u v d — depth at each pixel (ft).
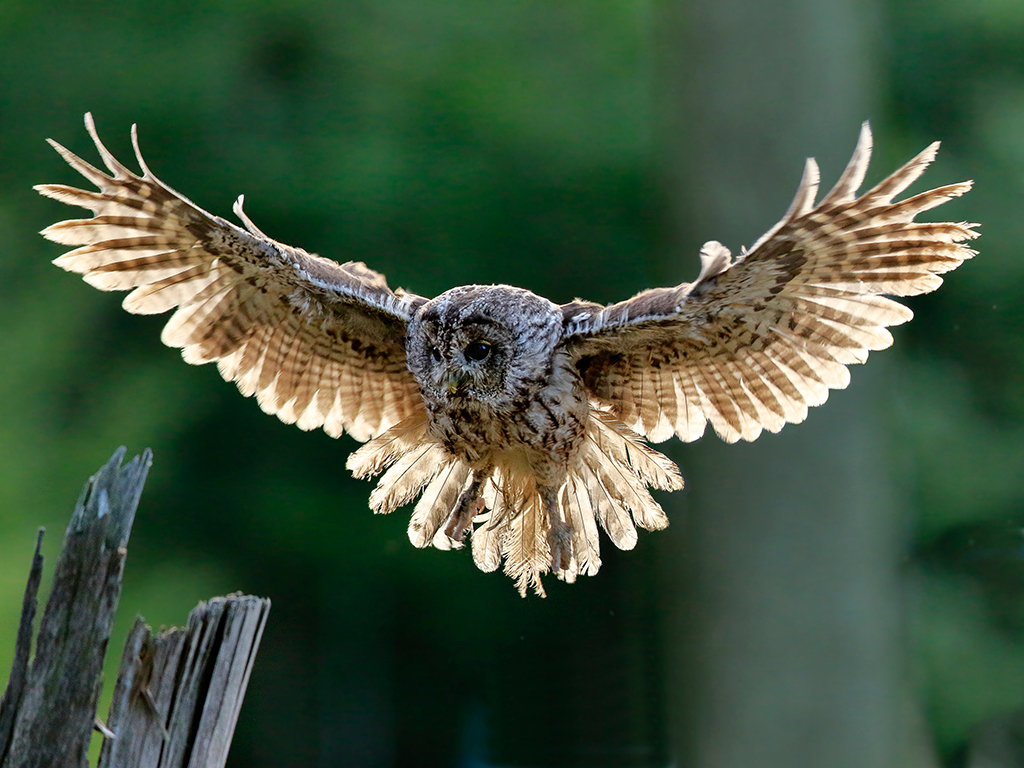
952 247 25.81
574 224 71.10
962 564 67.41
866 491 38.01
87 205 27.48
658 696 81.66
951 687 64.69
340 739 94.32
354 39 71.00
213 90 70.54
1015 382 71.31
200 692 19.72
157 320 73.31
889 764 37.11
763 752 37.06
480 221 69.97
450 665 89.04
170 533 73.72
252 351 30.45
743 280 26.35
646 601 83.25
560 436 30.35
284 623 88.74
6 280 73.20
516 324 29.78
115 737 19.20
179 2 71.31
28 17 70.90
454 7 71.26
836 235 25.12
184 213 27.37
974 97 72.33
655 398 30.63
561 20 70.74
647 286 70.08
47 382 71.82
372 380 31.60
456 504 31.42
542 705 86.84
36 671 18.63
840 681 36.96
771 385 29.27
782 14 38.78
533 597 83.30
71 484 68.85
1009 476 68.03
